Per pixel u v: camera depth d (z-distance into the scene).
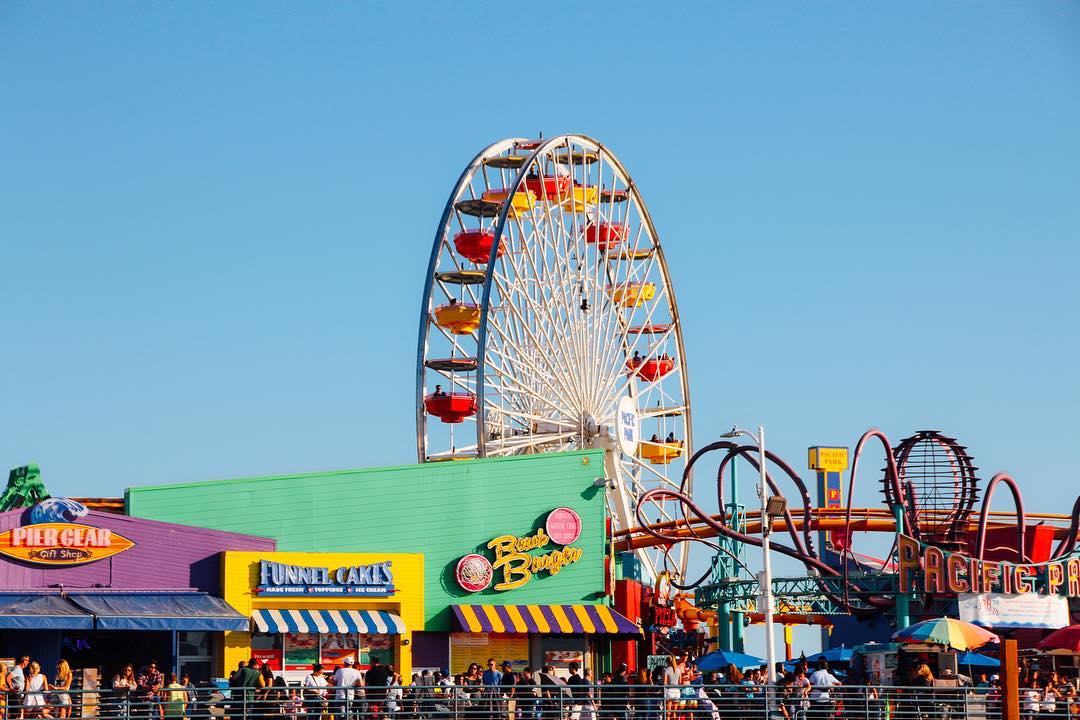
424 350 98.38
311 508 71.50
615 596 83.56
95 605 63.16
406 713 52.78
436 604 73.00
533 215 99.25
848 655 77.19
